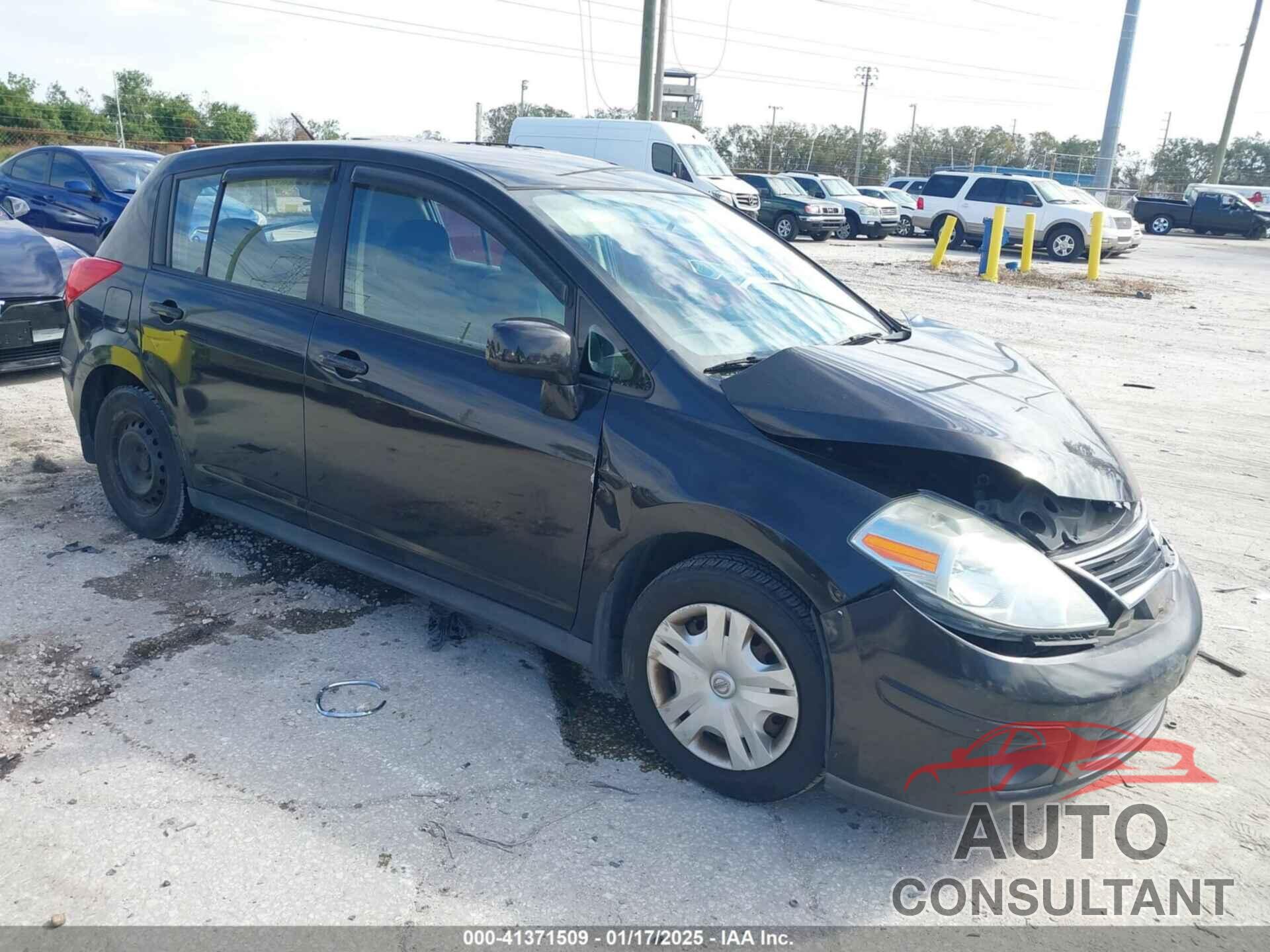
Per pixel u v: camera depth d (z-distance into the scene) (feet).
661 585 9.51
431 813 9.20
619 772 9.98
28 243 23.22
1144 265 76.54
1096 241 62.13
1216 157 172.55
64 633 12.08
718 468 9.03
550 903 8.19
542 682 11.60
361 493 11.66
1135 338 39.55
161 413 13.94
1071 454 9.36
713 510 8.92
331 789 9.46
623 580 9.86
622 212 11.76
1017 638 8.16
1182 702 12.02
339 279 11.88
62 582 13.42
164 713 10.58
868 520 8.47
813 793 9.88
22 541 14.71
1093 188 107.24
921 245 89.56
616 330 9.85
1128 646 8.58
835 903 8.42
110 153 39.22
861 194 104.99
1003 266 68.49
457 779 9.71
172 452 14.06
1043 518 9.01
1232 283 64.34
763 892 8.47
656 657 9.71
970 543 8.37
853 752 8.63
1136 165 216.74
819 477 8.73
